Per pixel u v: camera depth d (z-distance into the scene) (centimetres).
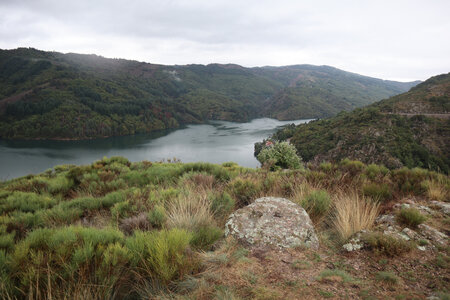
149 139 19025
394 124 11119
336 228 309
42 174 905
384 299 165
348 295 172
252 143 16625
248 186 495
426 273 194
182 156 12750
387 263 215
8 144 16412
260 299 170
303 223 296
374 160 9338
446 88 14725
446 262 206
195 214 330
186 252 234
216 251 251
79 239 242
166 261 208
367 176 526
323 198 373
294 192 441
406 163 8644
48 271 185
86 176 691
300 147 12031
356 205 335
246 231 284
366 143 10194
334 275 199
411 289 176
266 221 298
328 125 13950
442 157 8944
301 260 231
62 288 192
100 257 214
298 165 1070
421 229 267
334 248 261
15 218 375
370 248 244
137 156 12738
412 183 456
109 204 464
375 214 312
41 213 404
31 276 188
